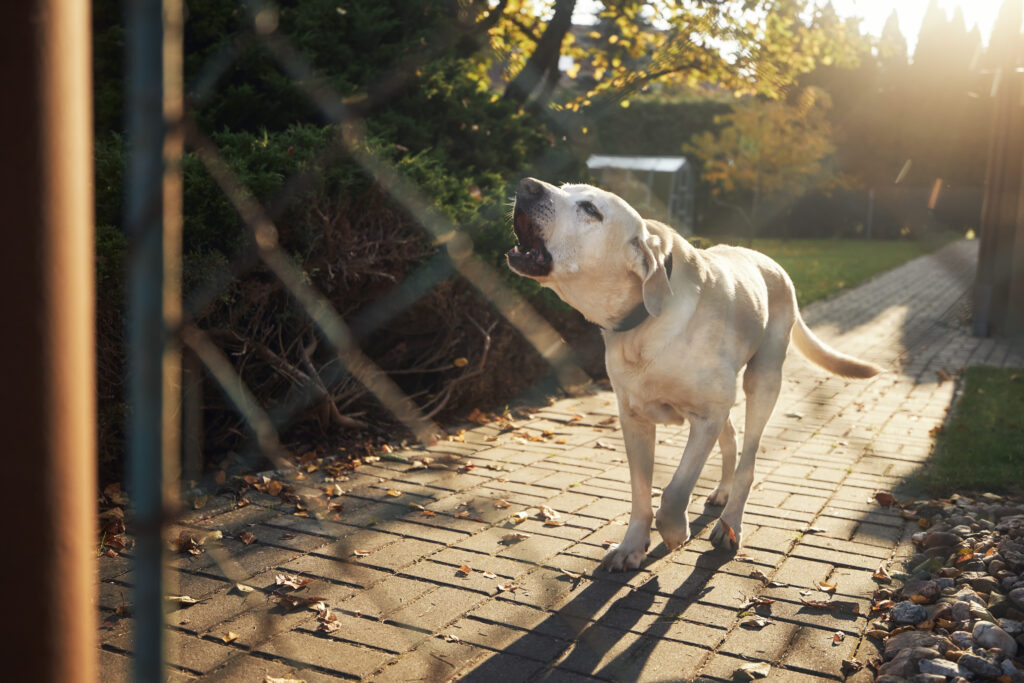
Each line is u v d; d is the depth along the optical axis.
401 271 5.50
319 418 5.44
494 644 2.97
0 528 0.67
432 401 6.11
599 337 7.91
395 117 7.01
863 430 6.34
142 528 0.77
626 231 3.27
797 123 30.77
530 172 7.93
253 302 4.76
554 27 9.35
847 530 4.17
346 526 4.11
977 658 2.74
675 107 34.03
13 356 0.66
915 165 32.28
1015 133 10.98
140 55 0.72
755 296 3.86
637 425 3.69
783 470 5.23
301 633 3.01
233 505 4.32
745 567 3.70
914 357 9.86
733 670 2.81
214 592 3.33
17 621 0.69
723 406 3.53
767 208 35.47
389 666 2.80
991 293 11.27
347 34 7.28
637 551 3.67
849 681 2.76
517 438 5.88
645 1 10.70
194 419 4.54
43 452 0.68
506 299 6.25
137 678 0.79
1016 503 4.56
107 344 4.16
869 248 30.36
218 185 4.46
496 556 3.78
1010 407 6.94
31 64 0.65
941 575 3.56
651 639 3.04
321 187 4.91
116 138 4.85
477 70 9.33
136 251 0.75
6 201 0.65
